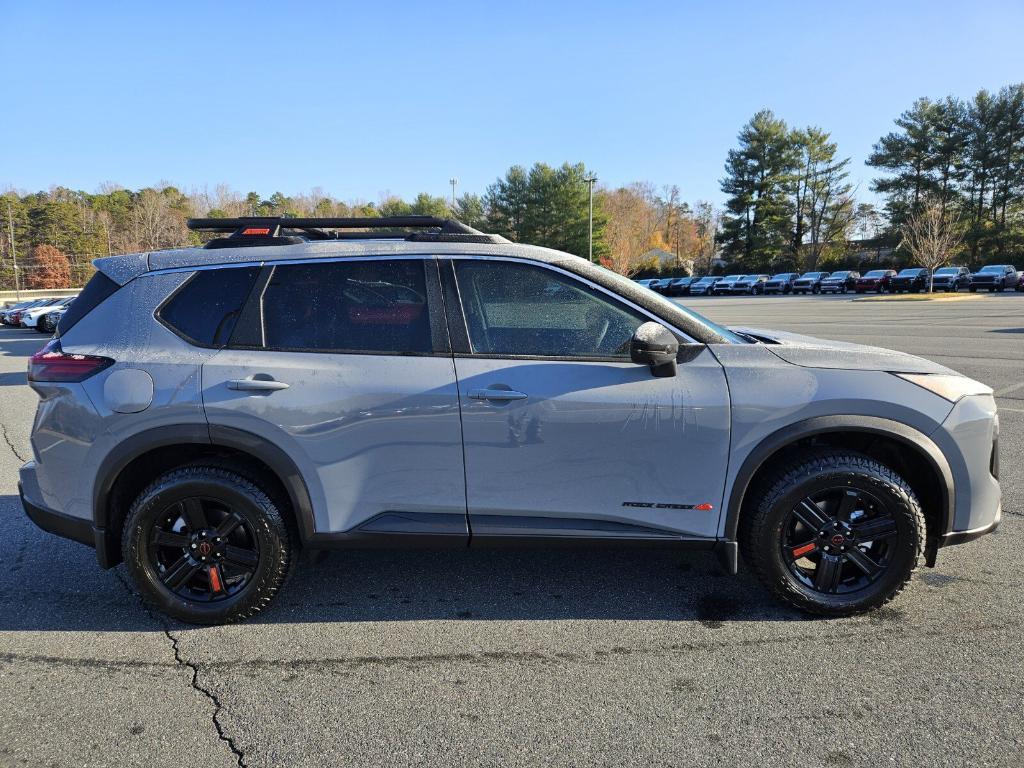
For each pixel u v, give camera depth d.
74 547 3.88
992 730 2.21
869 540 2.86
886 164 64.31
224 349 2.87
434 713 2.35
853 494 2.83
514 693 2.46
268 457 2.79
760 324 20.27
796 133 69.12
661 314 2.87
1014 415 6.80
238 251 2.99
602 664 2.64
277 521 2.91
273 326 2.90
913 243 47.50
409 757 2.13
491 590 3.29
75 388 2.87
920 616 2.96
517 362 2.81
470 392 2.77
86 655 2.76
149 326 2.91
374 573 3.48
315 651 2.77
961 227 59.38
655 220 105.75
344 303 2.91
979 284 42.44
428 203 94.56
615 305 2.87
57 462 2.91
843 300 37.31
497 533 2.84
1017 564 3.46
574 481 2.81
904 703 2.36
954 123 61.91
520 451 2.79
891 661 2.62
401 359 2.83
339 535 2.86
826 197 70.31
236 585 2.99
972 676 2.51
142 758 2.15
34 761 2.14
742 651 2.72
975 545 3.70
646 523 2.85
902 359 2.94
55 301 36.56
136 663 2.70
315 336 2.88
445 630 2.93
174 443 2.81
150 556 2.93
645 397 2.76
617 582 3.36
